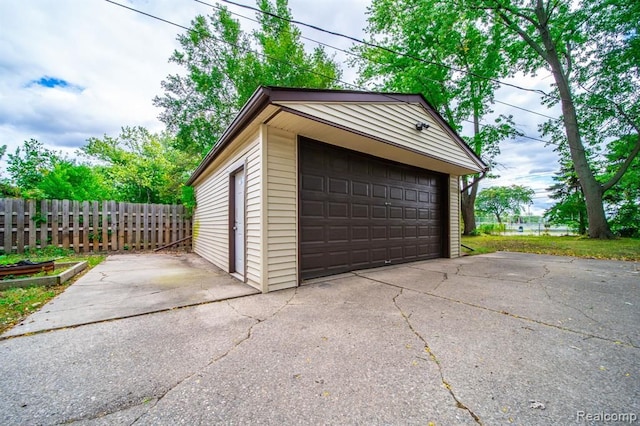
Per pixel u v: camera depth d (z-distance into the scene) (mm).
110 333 2303
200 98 13891
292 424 1262
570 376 1662
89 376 1657
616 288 3871
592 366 1779
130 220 8586
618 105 10750
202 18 12977
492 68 12219
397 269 5438
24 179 9844
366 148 4996
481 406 1386
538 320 2631
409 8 11242
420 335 2281
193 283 4211
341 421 1280
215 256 6414
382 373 1703
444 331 2367
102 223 8070
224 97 14188
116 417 1305
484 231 19719
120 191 15031
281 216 3949
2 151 9867
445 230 7383
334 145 4781
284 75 13648
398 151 5184
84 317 2652
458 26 11789
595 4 9609
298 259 4105
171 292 3648
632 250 7613
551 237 12492
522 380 1621
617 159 13398
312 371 1729
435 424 1259
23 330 2328
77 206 7633
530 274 4906
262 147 3777
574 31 10219
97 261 6383
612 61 10148
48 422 1263
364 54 13227
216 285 4078
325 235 4648
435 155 5719
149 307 2988
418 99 5266
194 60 13500
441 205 7426
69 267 4965
